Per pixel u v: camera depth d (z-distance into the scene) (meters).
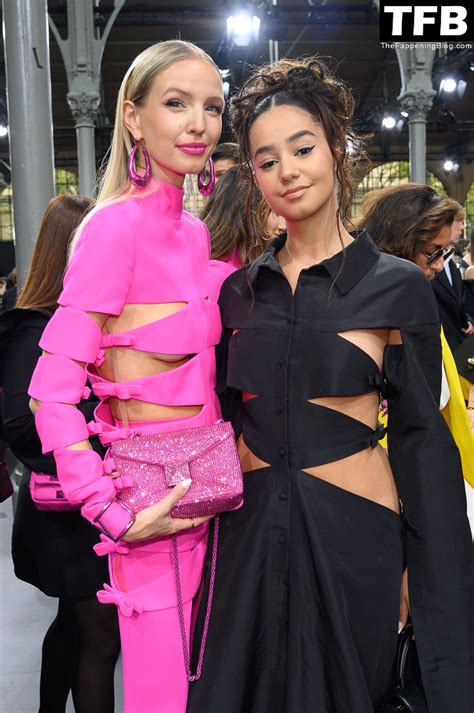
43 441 1.37
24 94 4.05
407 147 28.14
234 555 1.48
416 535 1.47
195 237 1.53
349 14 19.03
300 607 1.42
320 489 1.43
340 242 1.49
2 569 3.72
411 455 1.46
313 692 1.40
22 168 4.09
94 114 13.92
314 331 1.43
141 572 1.47
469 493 1.99
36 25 4.04
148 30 19.80
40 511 1.94
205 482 1.41
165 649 1.46
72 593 1.90
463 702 1.44
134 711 1.48
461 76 18.06
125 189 1.46
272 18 16.56
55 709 2.13
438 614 1.44
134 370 1.43
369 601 1.43
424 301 1.44
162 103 1.38
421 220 2.03
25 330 1.83
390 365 1.46
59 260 1.92
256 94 1.42
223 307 1.57
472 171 29.58
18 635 2.99
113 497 1.36
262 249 2.03
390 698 1.55
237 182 2.02
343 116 1.44
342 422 1.45
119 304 1.38
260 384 1.48
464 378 2.25
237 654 1.42
